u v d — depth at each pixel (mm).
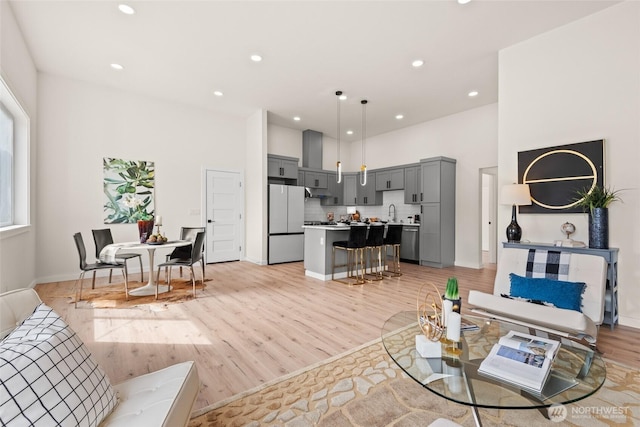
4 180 3414
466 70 4148
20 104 3299
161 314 3119
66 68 4152
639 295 2717
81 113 4582
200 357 2215
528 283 2463
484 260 6641
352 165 8375
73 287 4102
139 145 5102
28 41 3469
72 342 1065
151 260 4055
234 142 6215
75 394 931
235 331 2688
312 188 7355
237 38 3408
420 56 3787
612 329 2674
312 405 1662
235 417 1564
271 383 1875
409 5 2854
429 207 5949
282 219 6238
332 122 6621
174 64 4020
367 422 1526
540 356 1371
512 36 3338
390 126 6875
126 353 2275
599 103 2924
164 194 5371
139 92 5008
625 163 2789
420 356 1510
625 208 2783
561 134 3145
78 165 4562
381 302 3535
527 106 3383
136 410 1063
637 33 2725
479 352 1541
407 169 6512
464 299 3664
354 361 2146
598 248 2756
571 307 2209
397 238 5234
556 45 3184
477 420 1330
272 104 5535
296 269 5523
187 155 5621
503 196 3260
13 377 823
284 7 2891
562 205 3129
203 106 5676
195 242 3826
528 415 1581
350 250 4941
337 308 3320
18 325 1191
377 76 4348
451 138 6070
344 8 2900
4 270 2824
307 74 4301
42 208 4273
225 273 5148
